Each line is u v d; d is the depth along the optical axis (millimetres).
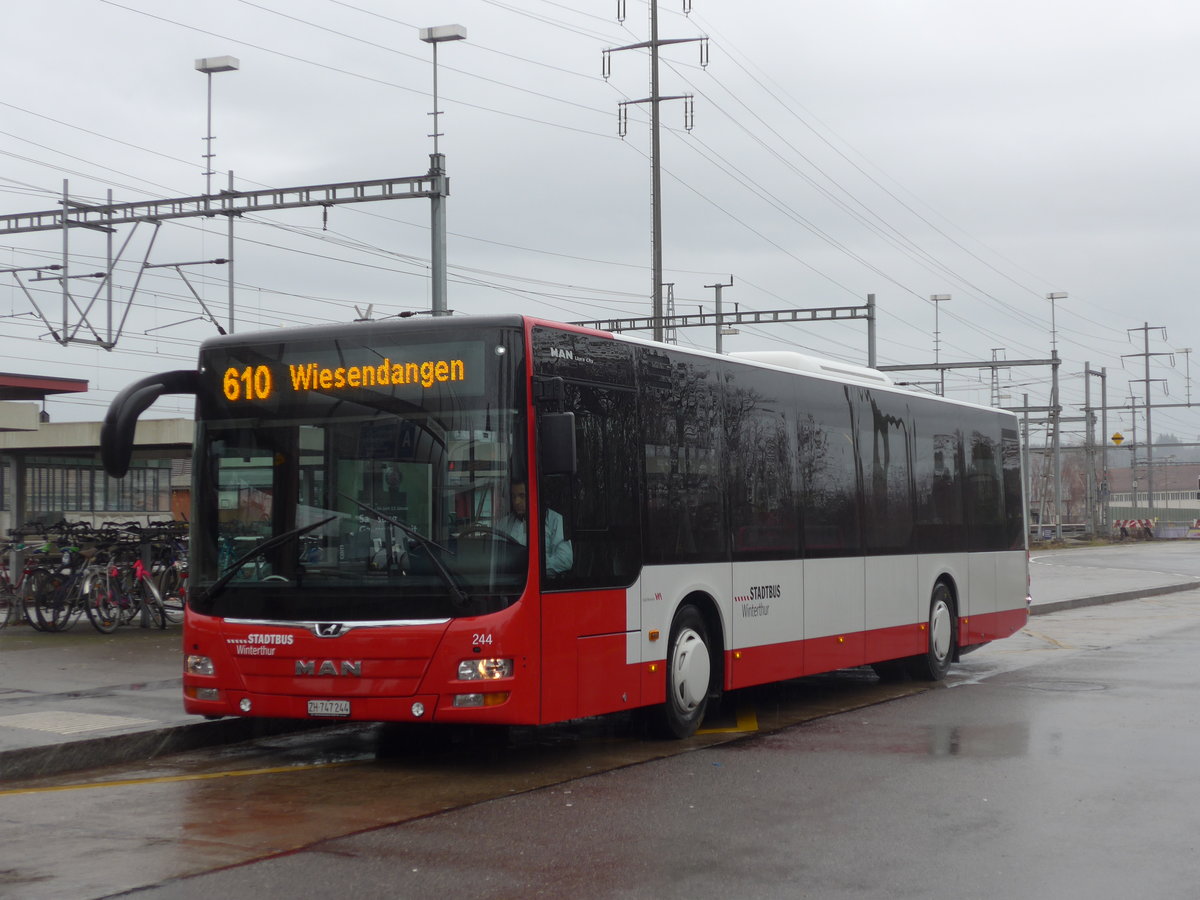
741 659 11812
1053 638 21141
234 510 9766
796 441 12953
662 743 10945
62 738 9875
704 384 11523
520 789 8922
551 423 9211
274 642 9375
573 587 9633
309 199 24516
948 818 7879
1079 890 6297
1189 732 11219
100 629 17875
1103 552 65562
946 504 16203
